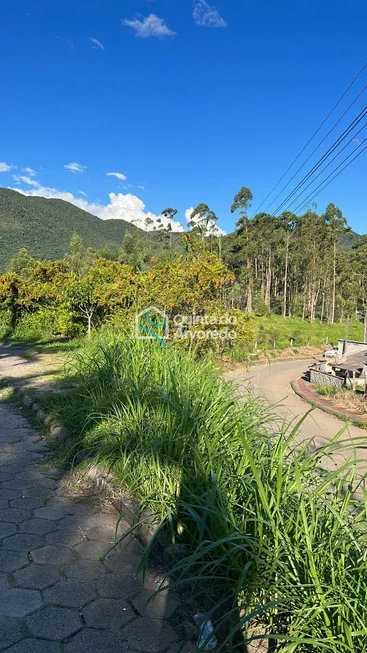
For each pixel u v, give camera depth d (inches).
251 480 86.7
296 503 80.3
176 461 110.7
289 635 63.4
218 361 247.8
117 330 269.3
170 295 437.7
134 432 132.6
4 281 770.8
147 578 88.1
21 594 81.4
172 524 89.4
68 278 742.5
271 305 2561.5
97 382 186.5
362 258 2346.2
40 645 68.7
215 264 495.2
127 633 72.7
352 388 750.5
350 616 59.5
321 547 67.9
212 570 79.6
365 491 74.0
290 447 102.3
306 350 1566.2
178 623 75.6
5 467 148.6
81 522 111.6
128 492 118.8
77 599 80.7
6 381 299.9
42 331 719.7
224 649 69.6
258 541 73.8
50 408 210.7
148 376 158.9
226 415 122.4
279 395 712.4
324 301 2450.8
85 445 152.0
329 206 2308.1
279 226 2345.0
